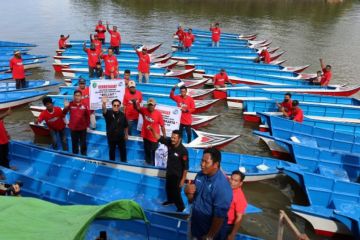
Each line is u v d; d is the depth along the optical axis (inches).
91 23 1724.9
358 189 430.6
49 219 225.5
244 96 780.0
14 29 1556.3
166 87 783.7
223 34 1449.3
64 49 1129.4
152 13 2050.9
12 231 206.7
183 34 1196.5
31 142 601.6
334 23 1866.4
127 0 2512.3
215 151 226.1
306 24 1835.6
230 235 251.1
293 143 531.8
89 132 556.1
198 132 584.7
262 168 488.4
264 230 417.1
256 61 1076.5
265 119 642.2
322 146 585.3
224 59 1085.1
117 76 791.7
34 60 1025.5
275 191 488.7
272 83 895.7
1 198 255.0
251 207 395.9
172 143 373.4
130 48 1187.9
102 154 545.3
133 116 555.5
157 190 439.5
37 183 414.6
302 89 827.4
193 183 247.9
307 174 443.2
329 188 438.9
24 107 732.7
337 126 634.8
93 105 542.9
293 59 1213.7
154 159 488.1
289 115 633.0
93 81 532.1
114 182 457.1
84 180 469.4
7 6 2198.6
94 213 229.6
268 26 1769.2
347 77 1031.6
